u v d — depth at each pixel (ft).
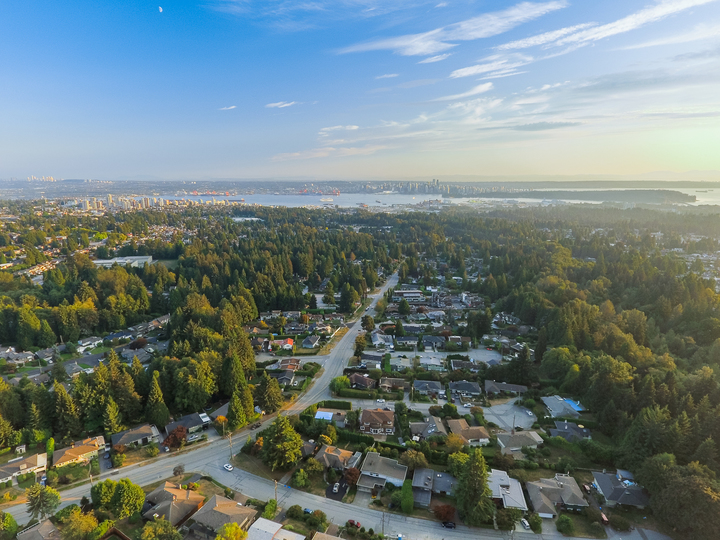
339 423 355.77
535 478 285.23
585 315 503.20
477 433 330.13
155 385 355.15
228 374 396.57
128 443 320.91
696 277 621.31
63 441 326.24
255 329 585.63
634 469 278.46
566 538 238.07
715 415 279.49
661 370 374.02
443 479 282.15
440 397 403.54
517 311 619.67
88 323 560.61
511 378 421.59
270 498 270.05
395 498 264.11
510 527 243.19
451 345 513.86
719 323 442.91
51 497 240.32
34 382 417.49
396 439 337.31
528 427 353.72
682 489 234.17
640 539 235.81
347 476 279.90
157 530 222.28
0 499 264.31
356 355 503.20
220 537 216.33
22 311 515.50
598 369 388.78
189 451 322.75
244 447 321.32
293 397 406.00
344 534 240.12
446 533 242.58
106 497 250.16
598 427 346.13
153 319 625.00
